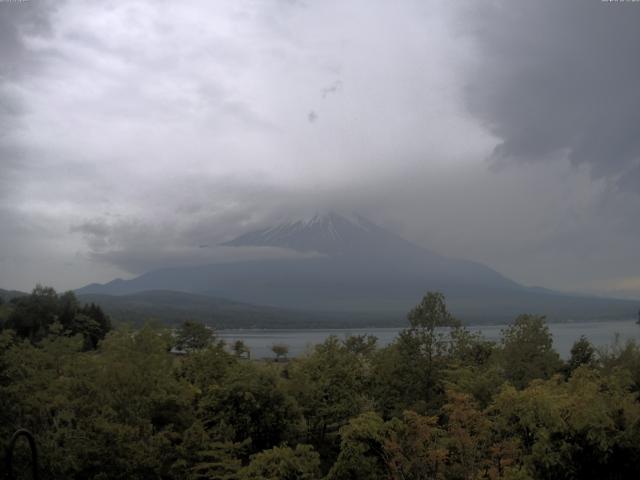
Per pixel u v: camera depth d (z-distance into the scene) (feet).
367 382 69.62
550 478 44.19
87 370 55.67
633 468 45.83
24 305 156.04
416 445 43.78
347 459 46.11
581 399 46.47
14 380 53.78
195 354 73.51
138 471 47.14
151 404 54.90
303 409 62.49
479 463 42.60
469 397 48.16
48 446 45.19
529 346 69.36
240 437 58.23
